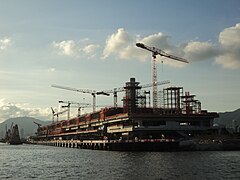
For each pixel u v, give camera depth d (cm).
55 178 7756
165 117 18850
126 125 19862
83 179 7488
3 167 10288
